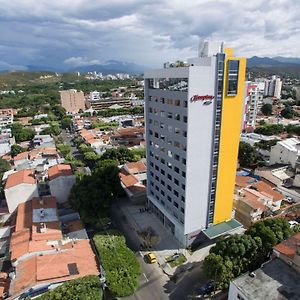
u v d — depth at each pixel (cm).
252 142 12081
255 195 7250
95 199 6725
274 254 4816
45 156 10825
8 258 5791
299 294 3978
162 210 6719
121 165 10419
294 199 8112
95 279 4534
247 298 3925
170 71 5325
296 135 13562
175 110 5472
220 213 6178
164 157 6297
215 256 4694
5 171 9881
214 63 4931
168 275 5334
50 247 5325
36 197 7419
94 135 15100
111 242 5688
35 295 4372
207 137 5375
